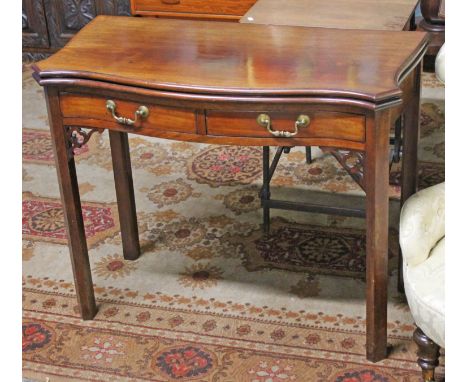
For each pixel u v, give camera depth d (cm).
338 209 337
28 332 302
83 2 534
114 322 305
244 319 303
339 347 287
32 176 412
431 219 249
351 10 348
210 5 482
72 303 317
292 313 305
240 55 269
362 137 239
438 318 232
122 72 256
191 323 302
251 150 424
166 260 339
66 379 279
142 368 282
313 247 341
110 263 339
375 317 269
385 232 255
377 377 272
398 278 309
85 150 434
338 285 318
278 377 274
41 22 547
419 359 259
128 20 306
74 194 282
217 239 351
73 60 268
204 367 281
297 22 335
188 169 409
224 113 248
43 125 466
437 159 402
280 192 384
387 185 247
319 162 409
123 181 322
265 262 334
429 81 485
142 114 255
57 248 352
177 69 258
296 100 238
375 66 253
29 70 543
